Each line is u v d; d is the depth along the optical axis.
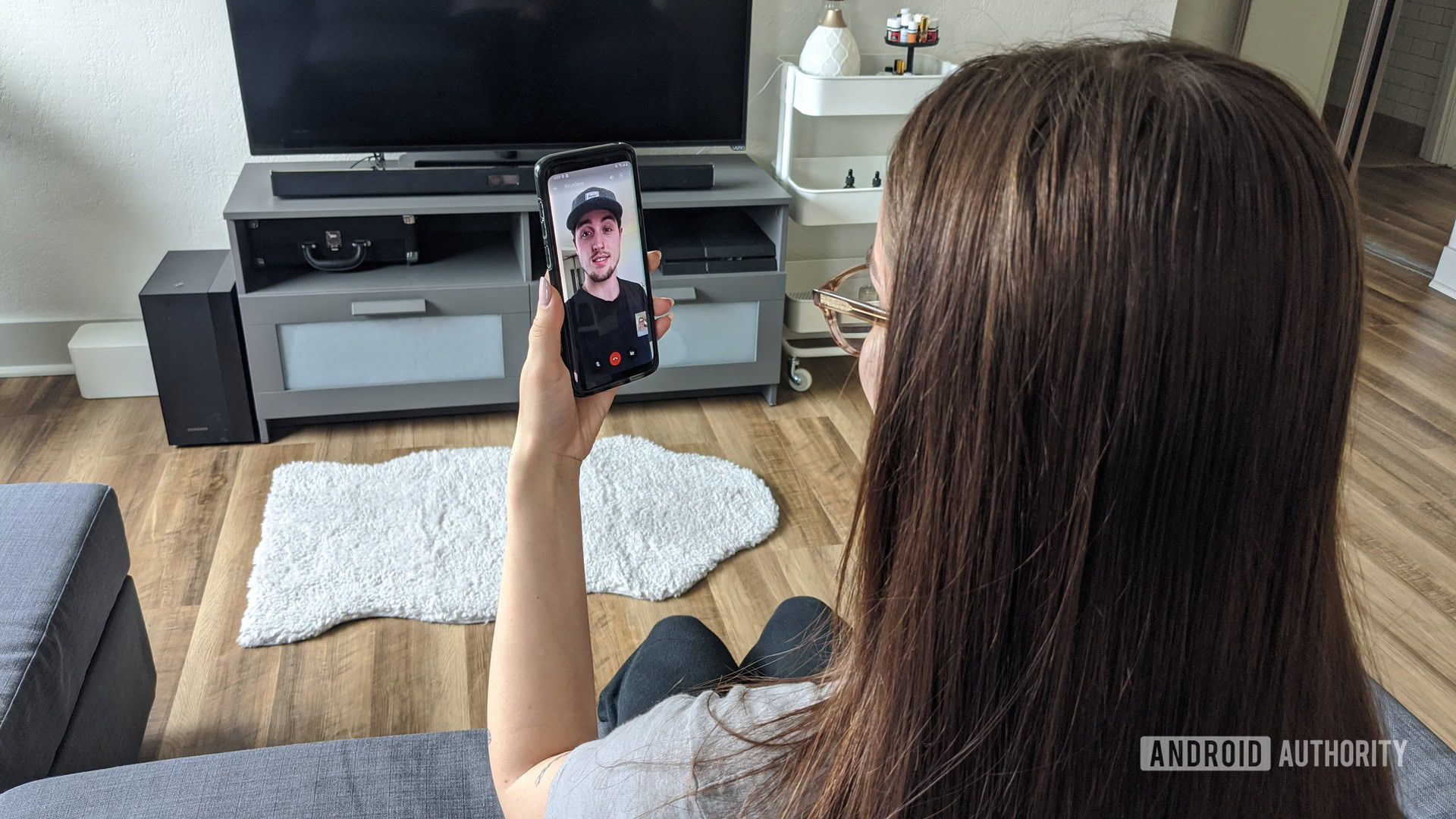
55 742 1.33
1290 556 0.42
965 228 0.39
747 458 2.68
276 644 1.97
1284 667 0.43
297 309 2.56
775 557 2.30
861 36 3.12
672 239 2.83
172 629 2.00
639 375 0.98
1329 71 4.21
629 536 2.31
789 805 0.48
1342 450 0.42
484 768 1.12
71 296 2.94
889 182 0.44
